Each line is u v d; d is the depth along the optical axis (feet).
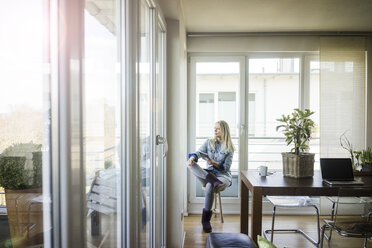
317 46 13.08
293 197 10.75
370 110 13.04
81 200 2.06
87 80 2.37
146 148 5.60
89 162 2.44
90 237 2.53
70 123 1.89
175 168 8.95
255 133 13.70
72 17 1.91
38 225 1.70
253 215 8.06
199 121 13.78
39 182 1.70
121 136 3.78
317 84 13.50
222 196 13.73
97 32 2.64
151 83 6.24
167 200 8.96
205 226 11.36
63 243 1.87
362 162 11.57
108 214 3.14
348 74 12.92
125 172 3.90
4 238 1.44
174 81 8.87
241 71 13.53
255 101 13.67
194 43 13.28
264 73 13.61
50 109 1.78
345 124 12.96
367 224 8.29
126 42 3.86
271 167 13.69
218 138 11.96
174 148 8.95
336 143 12.96
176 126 8.92
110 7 3.12
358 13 10.64
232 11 10.43
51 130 1.79
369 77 13.01
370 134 13.02
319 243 10.07
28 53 1.57
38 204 1.69
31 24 1.59
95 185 2.64
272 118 13.67
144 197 5.41
